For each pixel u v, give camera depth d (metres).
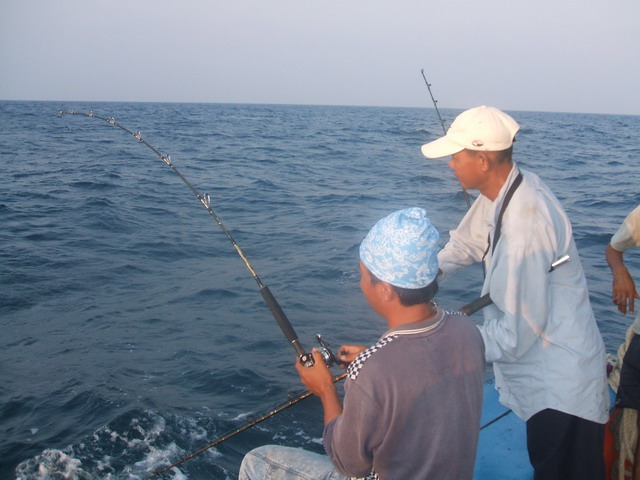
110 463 4.05
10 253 8.98
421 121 74.75
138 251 9.30
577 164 24.41
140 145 29.55
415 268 1.56
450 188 16.20
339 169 20.84
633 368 2.44
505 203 2.13
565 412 2.14
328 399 1.80
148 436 4.33
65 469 3.99
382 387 1.52
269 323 6.45
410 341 1.57
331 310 6.78
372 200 14.23
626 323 6.08
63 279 7.85
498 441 2.75
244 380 5.18
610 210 13.05
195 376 5.27
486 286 2.24
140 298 7.22
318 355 1.90
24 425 4.50
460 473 1.60
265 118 73.88
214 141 33.34
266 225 11.30
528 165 23.00
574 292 2.19
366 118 84.31
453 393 1.56
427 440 1.54
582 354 2.15
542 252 2.05
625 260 8.06
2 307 6.84
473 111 2.19
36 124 46.09
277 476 2.18
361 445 1.57
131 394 4.93
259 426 4.46
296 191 15.52
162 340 6.03
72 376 5.24
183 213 12.30
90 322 6.47
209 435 4.36
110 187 15.33
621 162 26.50
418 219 1.60
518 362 2.22
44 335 6.14
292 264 8.58
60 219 11.37
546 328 2.16
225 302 7.09
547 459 2.22
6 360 5.57
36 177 17.08
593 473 2.21
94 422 4.52
